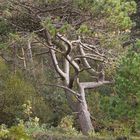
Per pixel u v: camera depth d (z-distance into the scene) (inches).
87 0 837.8
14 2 847.7
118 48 973.2
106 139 755.4
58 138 741.9
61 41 954.7
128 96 639.1
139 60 639.1
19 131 636.1
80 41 925.2
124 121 773.3
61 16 866.8
